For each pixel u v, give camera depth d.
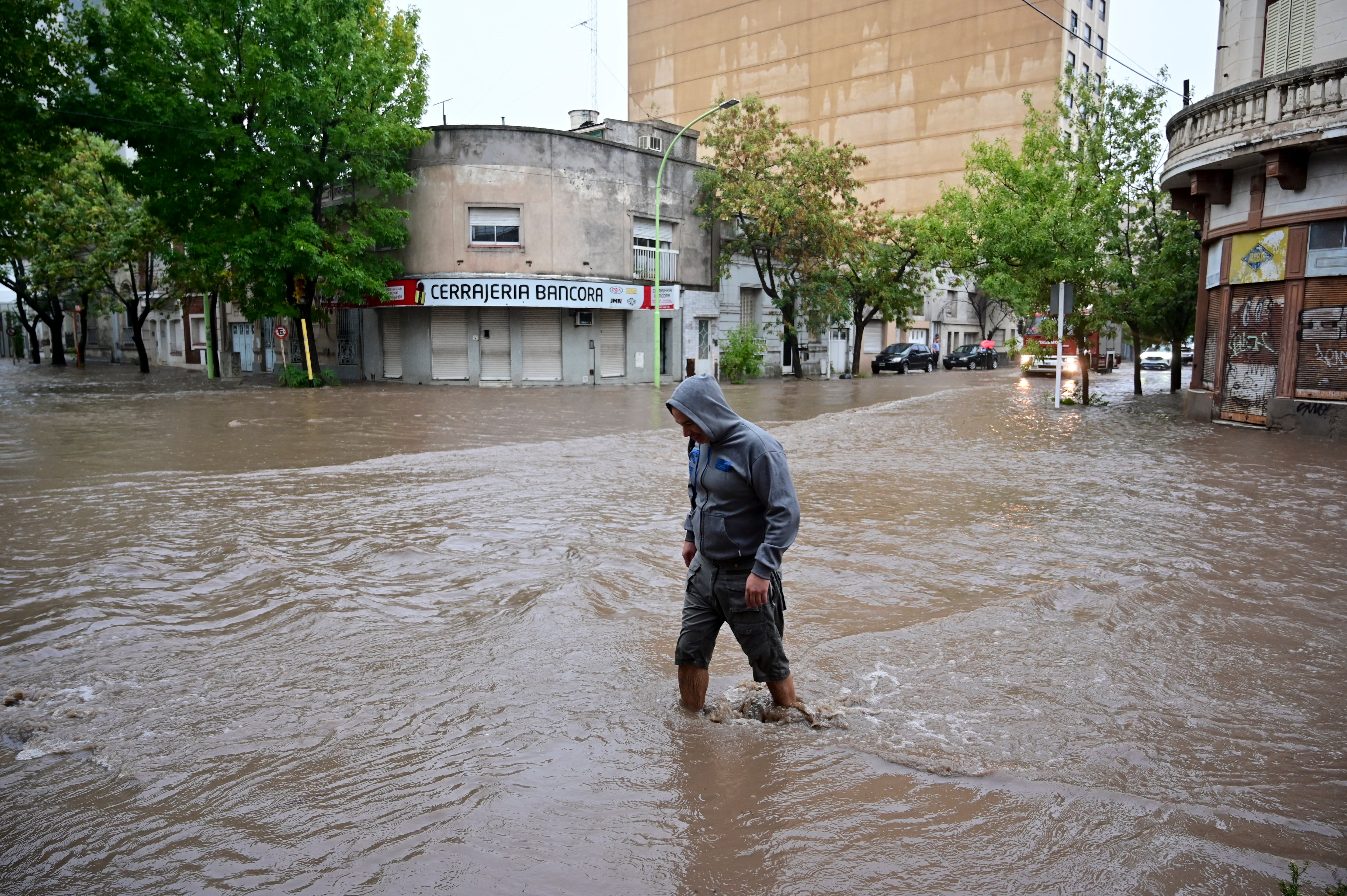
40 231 31.72
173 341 47.56
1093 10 55.72
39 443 13.35
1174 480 10.43
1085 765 3.34
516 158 29.27
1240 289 16.17
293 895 2.53
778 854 2.74
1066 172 22.78
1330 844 2.81
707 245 34.91
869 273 37.25
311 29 26.12
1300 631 4.96
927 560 6.63
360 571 6.19
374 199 29.48
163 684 4.14
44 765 3.32
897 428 16.64
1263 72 16.50
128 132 24.91
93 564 6.20
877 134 58.34
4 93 21.39
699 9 66.38
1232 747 3.52
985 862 2.71
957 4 54.75
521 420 17.95
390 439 14.47
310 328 28.97
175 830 2.88
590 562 6.43
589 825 2.91
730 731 3.64
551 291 29.50
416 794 3.12
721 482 3.65
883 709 3.87
